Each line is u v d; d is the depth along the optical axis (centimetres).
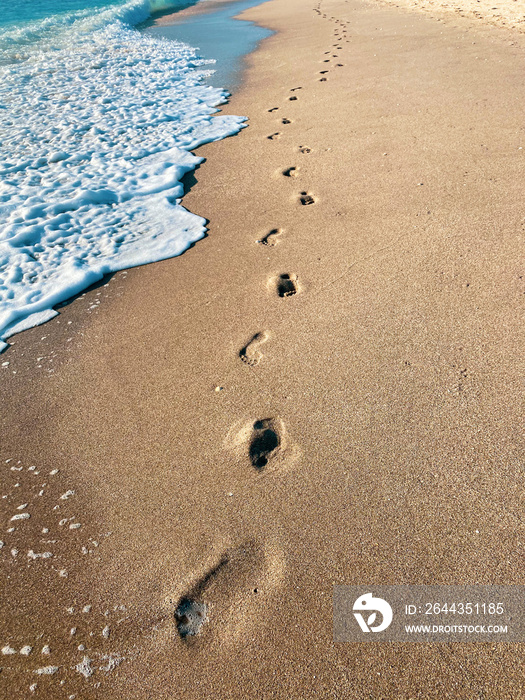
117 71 718
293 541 154
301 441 182
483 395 189
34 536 165
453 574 143
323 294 252
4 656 137
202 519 163
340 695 123
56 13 1156
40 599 148
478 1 919
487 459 168
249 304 254
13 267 302
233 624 138
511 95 459
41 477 183
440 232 285
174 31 1022
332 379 204
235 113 540
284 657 130
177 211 353
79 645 137
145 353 233
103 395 213
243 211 344
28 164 432
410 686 124
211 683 127
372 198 332
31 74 702
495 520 153
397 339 219
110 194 379
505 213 293
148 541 159
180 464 181
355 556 149
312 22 975
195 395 207
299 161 403
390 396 194
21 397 217
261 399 201
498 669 125
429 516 156
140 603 144
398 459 172
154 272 291
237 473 175
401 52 657
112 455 188
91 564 155
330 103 518
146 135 490
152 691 127
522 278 242
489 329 217
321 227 309
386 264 266
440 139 397
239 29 995
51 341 248
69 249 319
